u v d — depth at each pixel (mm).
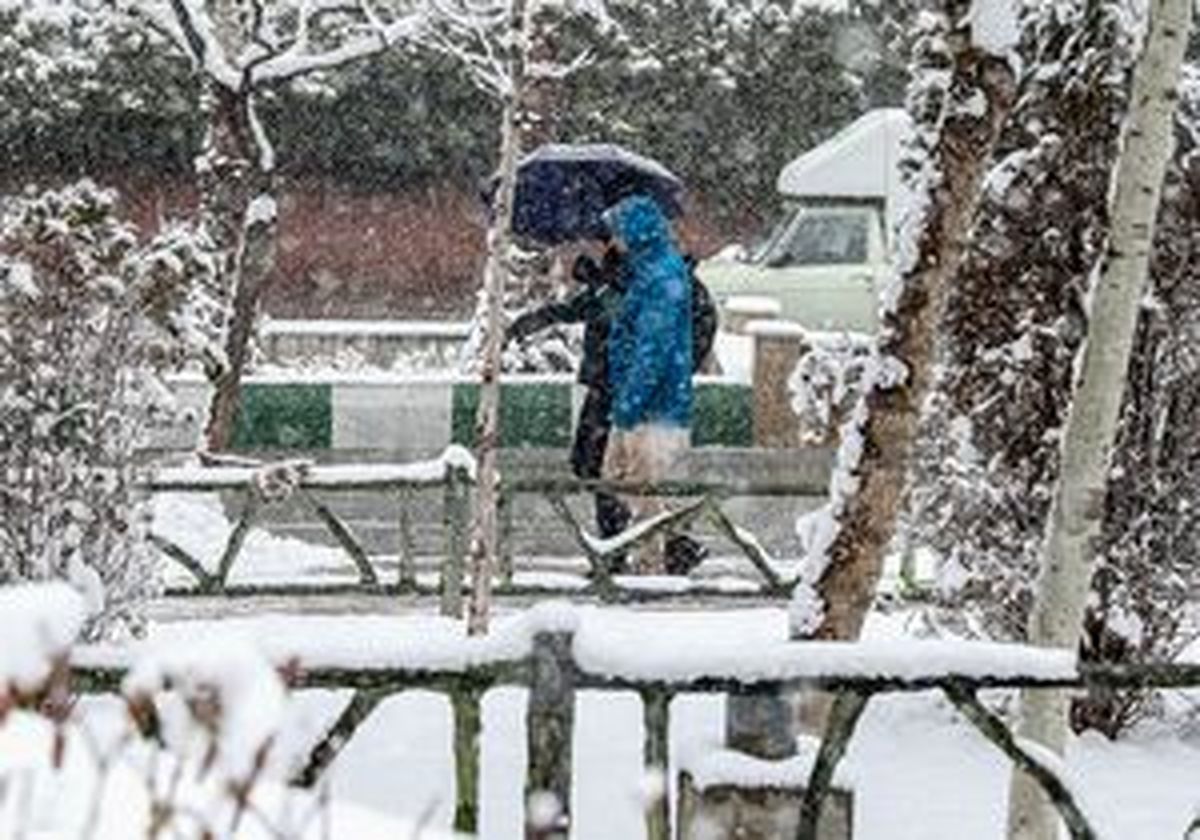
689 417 33938
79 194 30344
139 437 26781
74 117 90938
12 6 89812
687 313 33625
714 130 97438
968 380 26719
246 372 49562
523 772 22375
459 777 14562
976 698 14922
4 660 9492
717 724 24359
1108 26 26391
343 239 93688
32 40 90375
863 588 22016
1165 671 14875
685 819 18359
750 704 17984
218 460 37312
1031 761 15008
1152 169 19578
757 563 32375
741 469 40219
